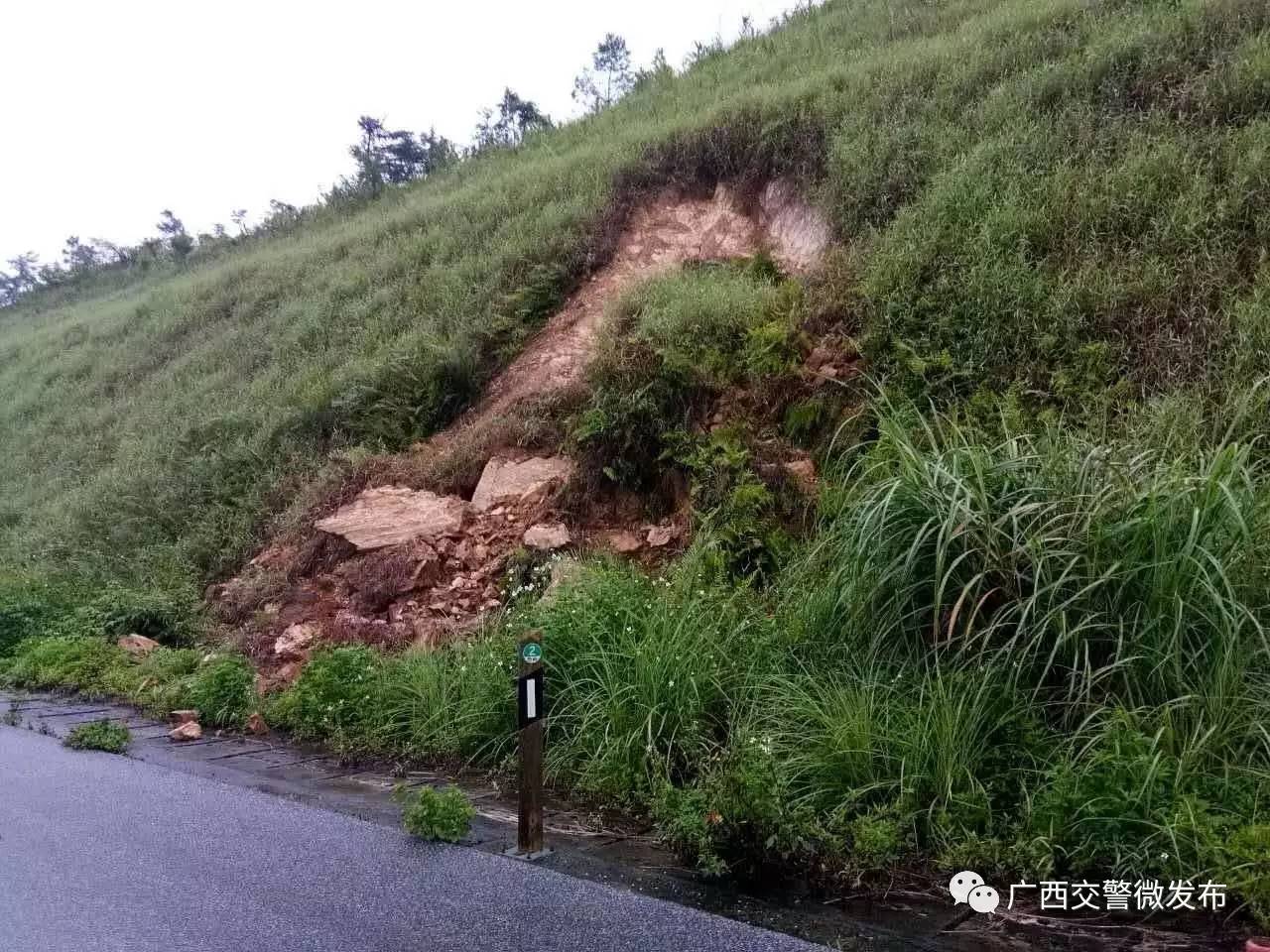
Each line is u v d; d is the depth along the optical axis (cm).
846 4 1593
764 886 369
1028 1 1120
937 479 466
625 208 1084
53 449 1451
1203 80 752
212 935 342
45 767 572
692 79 1584
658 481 747
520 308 1027
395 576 773
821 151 962
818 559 564
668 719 478
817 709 436
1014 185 748
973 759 397
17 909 368
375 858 410
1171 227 649
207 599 923
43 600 970
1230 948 307
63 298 3005
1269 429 516
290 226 2320
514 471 827
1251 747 377
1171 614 395
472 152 2173
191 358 1465
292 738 631
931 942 317
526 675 412
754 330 761
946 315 682
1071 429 567
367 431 995
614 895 362
